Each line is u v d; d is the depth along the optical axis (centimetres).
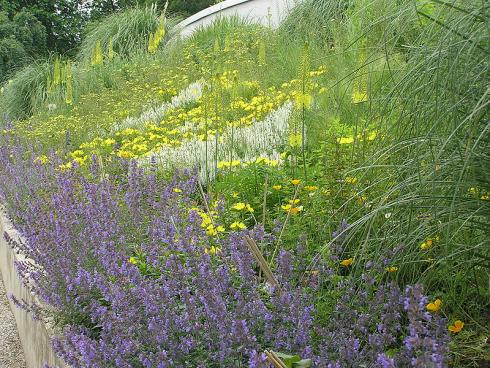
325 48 690
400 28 271
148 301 248
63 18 2538
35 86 1172
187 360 225
